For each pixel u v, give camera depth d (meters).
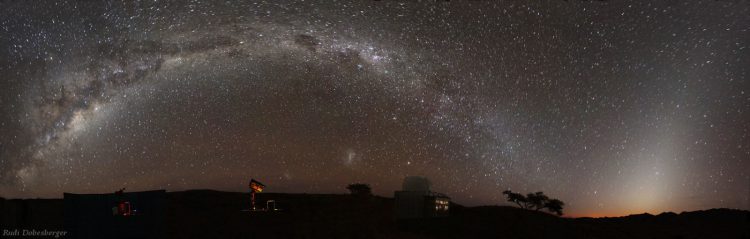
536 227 27.08
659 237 29.45
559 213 35.59
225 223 20.52
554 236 26.02
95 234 16.86
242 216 21.58
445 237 23.73
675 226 33.03
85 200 17.08
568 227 28.41
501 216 28.58
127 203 17.31
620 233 29.16
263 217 21.86
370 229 23.00
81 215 16.92
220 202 24.73
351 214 24.25
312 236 20.59
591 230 28.77
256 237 19.53
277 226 20.98
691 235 30.75
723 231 32.22
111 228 17.02
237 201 25.11
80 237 16.70
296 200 25.62
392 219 25.86
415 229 24.59
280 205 24.34
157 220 17.39
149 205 17.48
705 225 33.22
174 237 18.39
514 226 26.67
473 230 24.97
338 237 21.25
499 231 25.47
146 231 17.20
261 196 27.00
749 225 33.53
